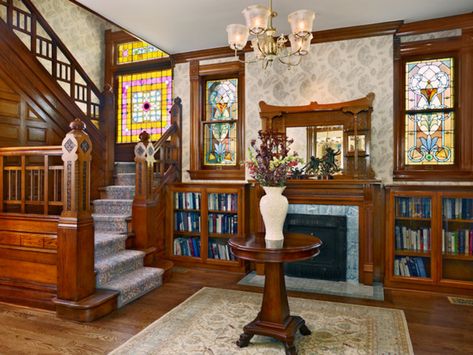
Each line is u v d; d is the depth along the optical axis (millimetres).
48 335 2646
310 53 4324
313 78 4320
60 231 2996
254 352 2402
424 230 3740
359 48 4137
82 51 5852
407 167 4109
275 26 4039
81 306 2867
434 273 3627
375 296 3506
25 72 3951
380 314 3053
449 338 2611
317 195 4008
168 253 4730
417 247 3764
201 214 4543
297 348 2447
